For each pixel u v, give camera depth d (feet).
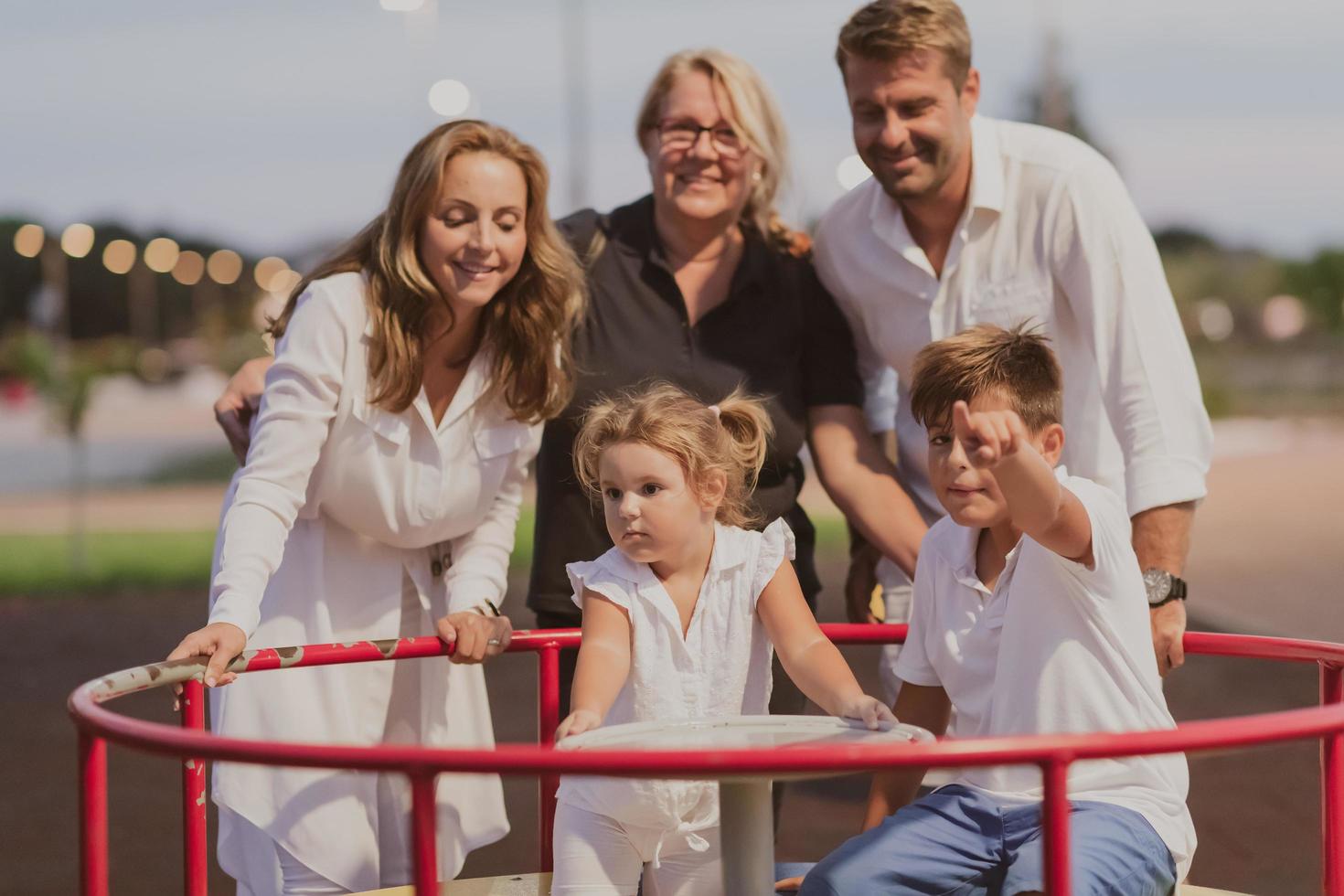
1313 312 203.51
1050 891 9.74
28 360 81.15
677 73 18.80
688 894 13.78
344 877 16.02
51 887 27.32
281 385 15.81
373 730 16.75
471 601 16.28
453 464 16.46
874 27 17.83
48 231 261.44
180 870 28.40
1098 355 18.19
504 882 15.38
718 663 13.93
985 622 13.93
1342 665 14.08
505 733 38.60
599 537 18.44
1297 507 85.97
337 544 16.69
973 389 13.76
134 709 43.73
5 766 37.50
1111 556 13.26
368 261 16.28
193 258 244.83
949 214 18.88
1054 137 18.79
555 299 16.57
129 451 151.53
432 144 15.74
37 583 68.18
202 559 76.02
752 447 15.07
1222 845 28.96
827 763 9.49
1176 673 46.19
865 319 19.83
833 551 70.49
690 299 18.97
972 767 9.61
